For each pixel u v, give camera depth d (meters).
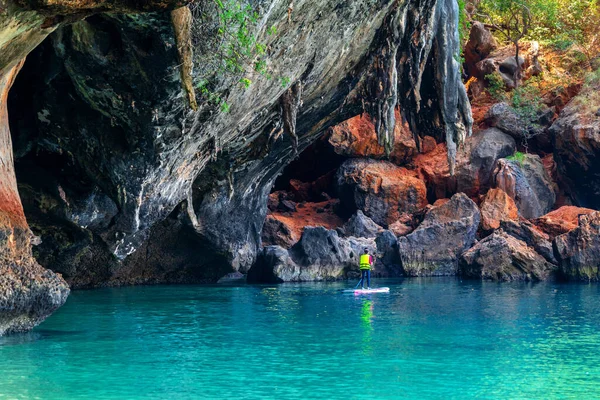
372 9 21.84
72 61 15.87
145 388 10.42
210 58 15.78
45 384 10.56
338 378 11.18
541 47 46.88
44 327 16.62
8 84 13.58
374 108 25.20
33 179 19.98
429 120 28.11
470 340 14.89
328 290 27.94
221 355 13.09
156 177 19.73
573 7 47.47
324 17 19.58
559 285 30.14
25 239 13.57
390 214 41.94
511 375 11.45
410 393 10.26
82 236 22.61
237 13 15.13
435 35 26.22
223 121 19.61
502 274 33.28
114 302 22.81
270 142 23.50
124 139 18.47
